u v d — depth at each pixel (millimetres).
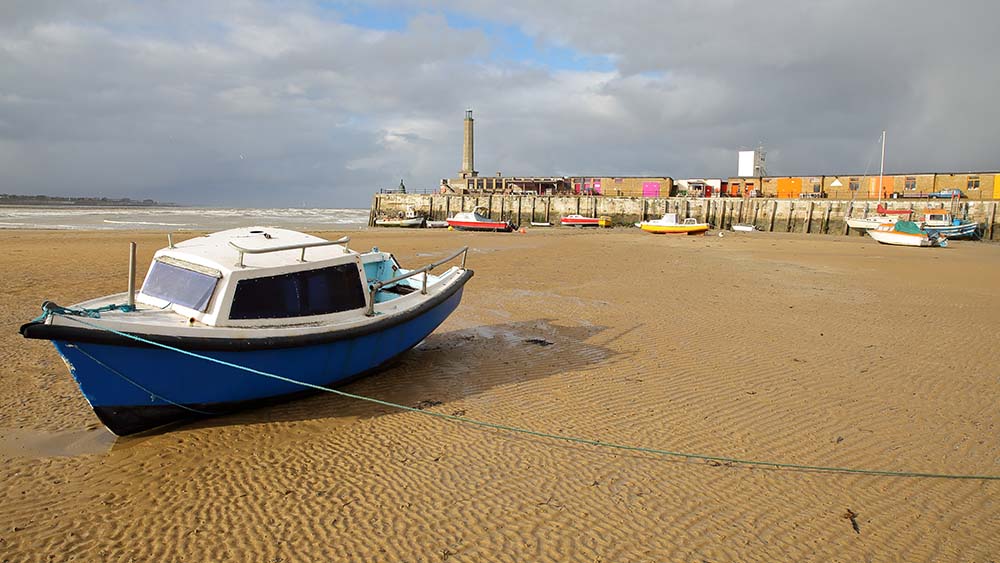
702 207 66938
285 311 7730
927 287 20391
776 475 6512
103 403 6527
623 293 18203
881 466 6766
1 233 34594
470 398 8703
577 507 5762
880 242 42062
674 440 7379
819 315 15141
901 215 53062
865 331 13383
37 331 5719
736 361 10883
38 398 8234
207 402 7227
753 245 39719
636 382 9594
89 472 6246
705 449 7137
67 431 7223
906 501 6016
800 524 5555
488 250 32250
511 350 11438
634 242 41312
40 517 5387
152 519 5406
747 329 13477
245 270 7379
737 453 7043
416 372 9867
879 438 7535
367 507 5672
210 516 5473
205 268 7504
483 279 20703
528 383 9461
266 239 8898
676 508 5797
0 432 7105
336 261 8375
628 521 5539
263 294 7539
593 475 6434
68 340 5914
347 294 8500
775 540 5285
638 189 75375
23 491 5824
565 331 13086
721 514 5707
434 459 6723
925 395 9148
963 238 51812
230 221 77750
